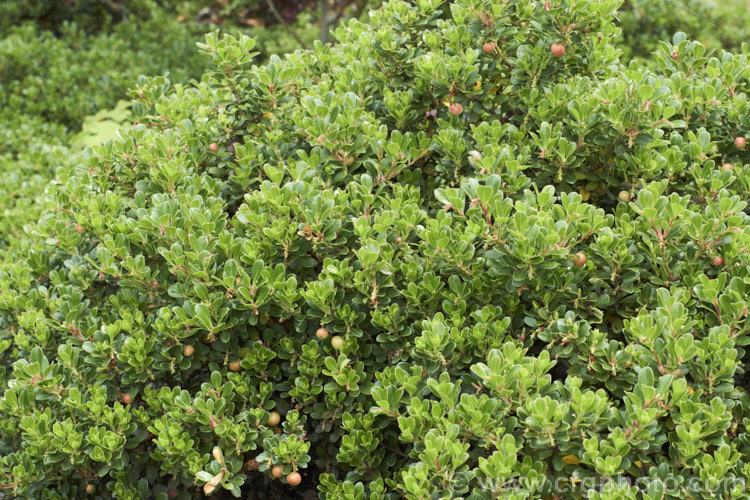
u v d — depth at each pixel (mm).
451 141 2668
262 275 2367
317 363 2477
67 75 6480
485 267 2396
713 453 2139
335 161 2738
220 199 2650
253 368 2555
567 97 2697
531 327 2406
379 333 2510
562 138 2514
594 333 2195
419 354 2279
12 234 4250
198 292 2348
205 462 2387
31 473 2523
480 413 1957
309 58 3414
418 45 3000
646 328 2074
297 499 2871
